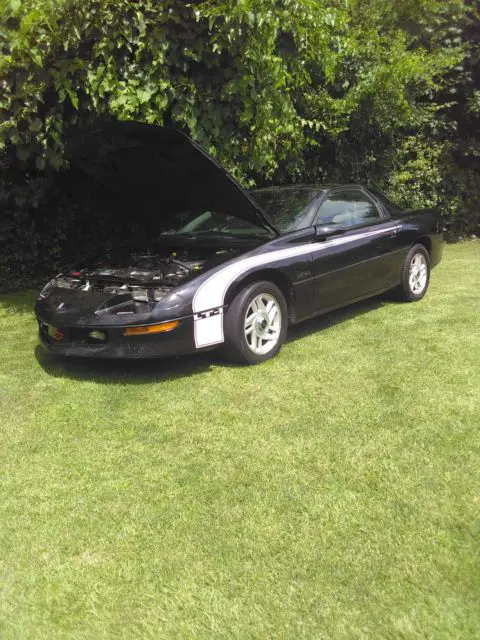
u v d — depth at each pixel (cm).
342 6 782
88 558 245
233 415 374
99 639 205
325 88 843
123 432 359
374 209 604
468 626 201
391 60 841
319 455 319
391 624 204
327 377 430
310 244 504
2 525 269
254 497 282
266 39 570
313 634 201
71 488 298
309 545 246
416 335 521
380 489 284
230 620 209
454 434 335
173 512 274
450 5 969
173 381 434
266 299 468
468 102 1059
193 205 551
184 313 418
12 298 732
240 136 647
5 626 212
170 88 573
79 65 532
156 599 221
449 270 826
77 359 493
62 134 586
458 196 1102
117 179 557
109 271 482
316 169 921
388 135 995
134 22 535
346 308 629
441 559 233
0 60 507
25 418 384
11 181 729
